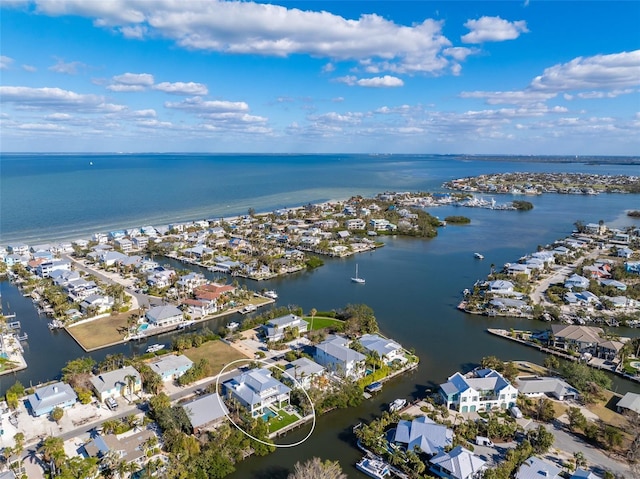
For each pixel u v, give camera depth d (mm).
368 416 89125
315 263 199875
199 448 74375
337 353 102938
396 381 102562
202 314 139000
